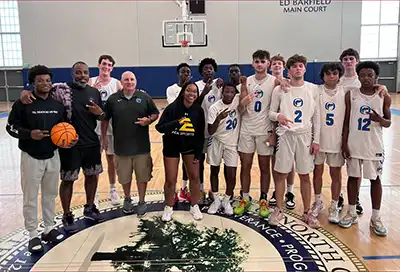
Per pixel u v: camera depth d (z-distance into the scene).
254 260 2.53
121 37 13.30
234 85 3.23
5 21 14.19
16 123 2.55
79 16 13.15
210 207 3.43
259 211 3.40
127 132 3.14
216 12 13.25
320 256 2.58
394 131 7.84
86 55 13.34
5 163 5.54
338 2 13.21
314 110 3.02
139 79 13.58
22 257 2.63
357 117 2.94
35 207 2.68
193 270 2.41
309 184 3.13
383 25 14.76
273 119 3.07
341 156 3.13
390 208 3.48
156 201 3.76
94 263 2.52
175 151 3.13
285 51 13.47
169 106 3.16
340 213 3.38
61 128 2.63
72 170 2.96
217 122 3.08
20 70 14.48
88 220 3.26
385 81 15.17
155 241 2.83
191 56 13.47
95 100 3.06
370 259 2.54
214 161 3.35
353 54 3.37
